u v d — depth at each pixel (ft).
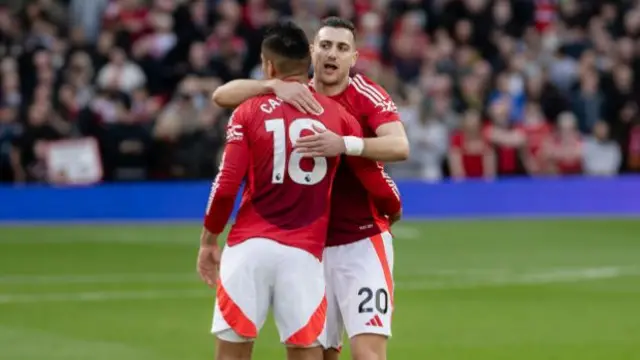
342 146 75.87
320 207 76.38
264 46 77.97
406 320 131.75
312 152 75.31
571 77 269.85
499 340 120.37
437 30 276.00
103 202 232.12
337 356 82.99
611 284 160.86
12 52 242.99
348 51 80.12
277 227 75.51
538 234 220.43
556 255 191.93
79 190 231.30
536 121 252.42
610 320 132.57
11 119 228.02
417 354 113.09
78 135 230.07
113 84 235.40
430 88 247.50
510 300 146.72
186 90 233.35
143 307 139.44
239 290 75.00
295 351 76.18
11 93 232.94
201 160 232.32
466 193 246.27
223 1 258.37
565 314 136.46
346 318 80.59
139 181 233.55
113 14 261.44
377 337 79.71
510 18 285.02
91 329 125.18
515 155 248.11
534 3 287.48
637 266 179.52
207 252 77.41
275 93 76.59
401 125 79.77
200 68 238.48
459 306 141.90
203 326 127.13
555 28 284.20
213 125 232.53
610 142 256.52
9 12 259.39
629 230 227.61
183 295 148.56
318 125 76.33
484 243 207.00
